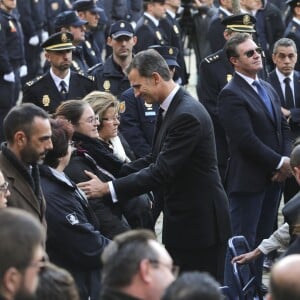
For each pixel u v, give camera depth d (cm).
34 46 3400
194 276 703
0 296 734
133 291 768
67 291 849
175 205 1362
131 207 1398
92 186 1323
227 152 2014
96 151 1382
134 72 1332
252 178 1641
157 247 779
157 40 2769
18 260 730
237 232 1662
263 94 1661
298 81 1989
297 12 2559
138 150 1817
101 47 3375
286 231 1316
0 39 2684
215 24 2570
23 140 1142
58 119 1263
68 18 2248
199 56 3167
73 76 1914
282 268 730
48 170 1208
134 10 3750
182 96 1338
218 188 1363
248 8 2791
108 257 782
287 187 1853
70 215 1198
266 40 2794
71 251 1200
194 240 1361
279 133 1664
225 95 1639
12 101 2694
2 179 1070
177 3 3089
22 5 3375
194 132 1317
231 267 1371
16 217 739
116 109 1473
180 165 1322
